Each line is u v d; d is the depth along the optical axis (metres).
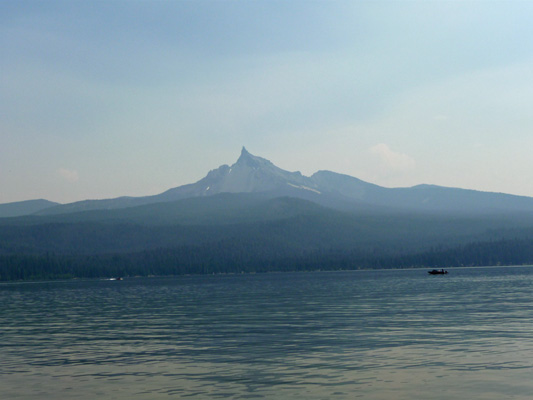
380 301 112.69
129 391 39.06
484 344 54.12
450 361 46.41
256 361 48.28
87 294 181.00
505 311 85.50
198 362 48.44
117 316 93.31
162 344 58.84
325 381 40.66
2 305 128.75
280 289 182.50
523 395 36.31
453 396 36.38
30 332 71.56
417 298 119.50
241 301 124.38
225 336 63.94
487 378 40.59
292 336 62.50
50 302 138.50
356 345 55.25
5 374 44.81
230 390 38.72
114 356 52.12
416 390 37.84
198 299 137.25
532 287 156.88
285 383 40.31
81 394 38.53
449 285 179.00
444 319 76.12
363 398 36.31
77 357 51.88
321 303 110.81
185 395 37.72
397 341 57.16
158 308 109.38
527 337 58.12
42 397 37.97
